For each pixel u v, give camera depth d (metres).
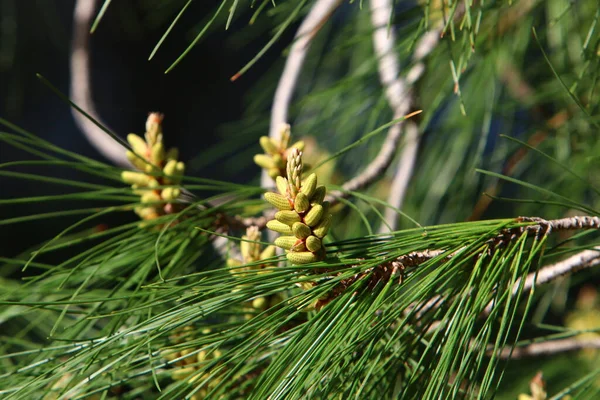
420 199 1.34
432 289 0.75
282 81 1.08
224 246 0.85
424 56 0.95
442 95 1.11
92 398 0.81
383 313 0.74
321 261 0.75
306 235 0.74
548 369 1.29
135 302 0.81
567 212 1.22
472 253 0.75
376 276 0.75
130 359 0.75
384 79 1.04
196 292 0.74
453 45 0.96
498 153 1.27
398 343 0.78
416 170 1.33
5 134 0.78
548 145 1.22
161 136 0.83
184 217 0.83
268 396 0.73
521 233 0.76
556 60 1.10
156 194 0.83
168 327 0.74
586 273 1.25
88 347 0.75
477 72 1.09
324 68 1.45
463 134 1.25
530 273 0.81
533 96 1.14
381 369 0.78
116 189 0.82
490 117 1.09
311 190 0.74
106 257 0.80
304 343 0.73
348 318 0.74
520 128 1.31
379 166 0.95
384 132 1.29
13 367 0.80
